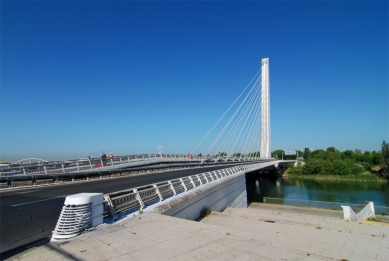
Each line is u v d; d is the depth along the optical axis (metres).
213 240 5.97
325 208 30.59
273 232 13.82
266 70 84.81
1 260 5.09
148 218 8.02
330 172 88.06
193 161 55.94
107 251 5.32
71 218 6.41
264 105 83.75
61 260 4.87
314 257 5.00
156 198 10.83
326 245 11.88
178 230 6.77
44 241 6.38
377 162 92.31
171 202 11.10
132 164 37.41
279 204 34.94
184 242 5.84
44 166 23.02
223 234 6.43
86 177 22.56
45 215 9.06
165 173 30.14
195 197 15.01
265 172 98.31
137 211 8.92
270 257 4.96
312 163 93.38
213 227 7.07
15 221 8.25
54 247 5.56
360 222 19.19
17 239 6.53
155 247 5.53
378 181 75.12
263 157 79.62
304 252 5.26
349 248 11.55
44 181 19.00
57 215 9.05
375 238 13.75
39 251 5.35
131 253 5.21
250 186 74.50
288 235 13.36
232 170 27.67
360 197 52.09
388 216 26.77
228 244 5.70
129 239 6.06
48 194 13.88
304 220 18.72
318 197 53.00
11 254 5.52
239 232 6.62
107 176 25.14
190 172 31.77
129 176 26.05
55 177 19.52
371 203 26.92
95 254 5.16
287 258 4.91
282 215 20.77
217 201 20.36
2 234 6.93
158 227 7.06
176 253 5.19
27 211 9.70
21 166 20.66
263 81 84.62
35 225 7.80
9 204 11.09
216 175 21.53
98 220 7.24
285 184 77.50
